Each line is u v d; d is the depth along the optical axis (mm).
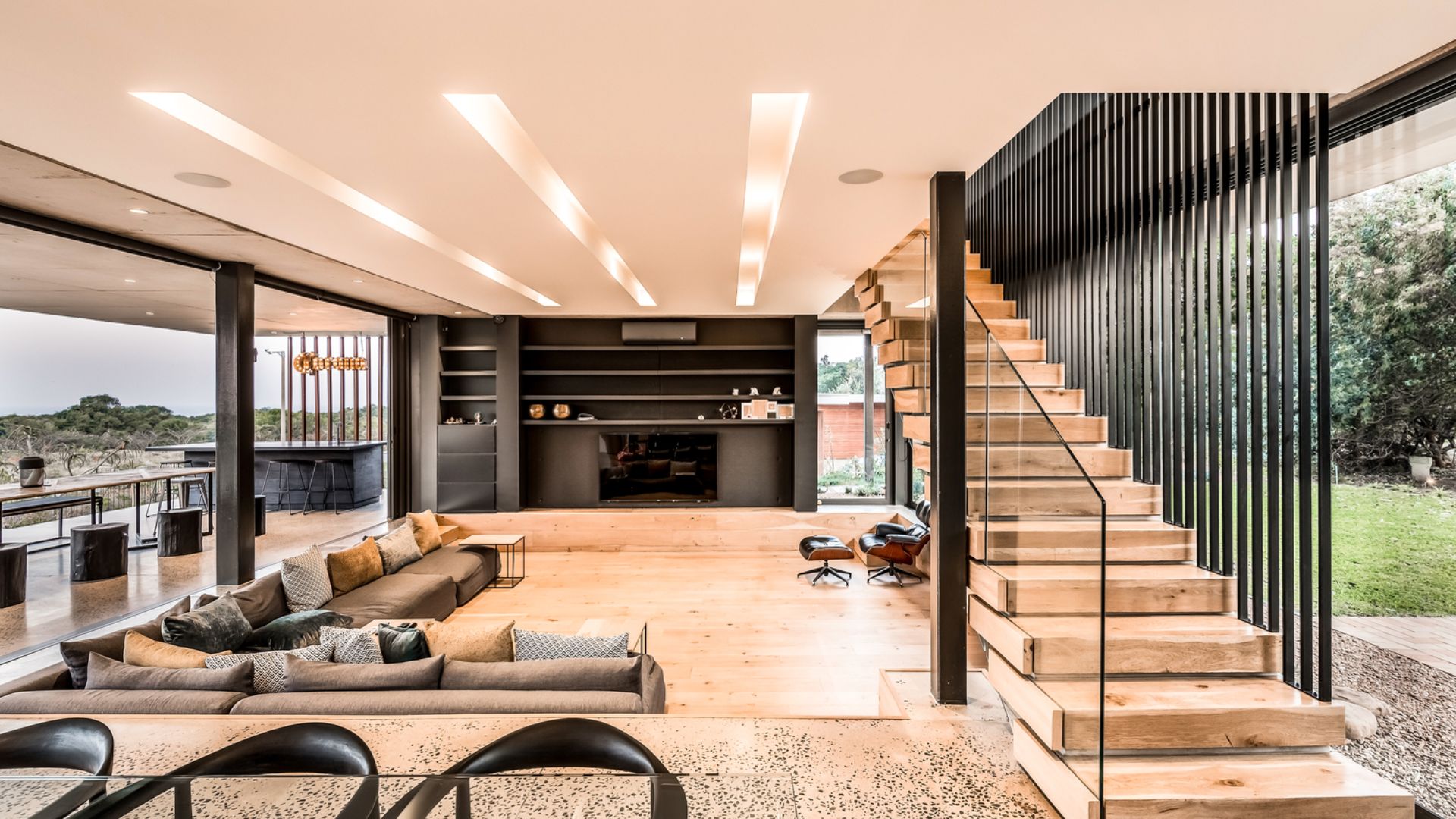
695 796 1237
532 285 5836
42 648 4027
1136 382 3777
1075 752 2195
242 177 3023
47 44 1856
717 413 8461
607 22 1779
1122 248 3918
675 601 5801
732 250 4527
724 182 3125
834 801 2141
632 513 7977
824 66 2047
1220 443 3119
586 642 2906
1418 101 2277
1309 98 2600
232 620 3457
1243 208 3012
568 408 8234
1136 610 2904
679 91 2207
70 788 1245
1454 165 2158
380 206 3777
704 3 1693
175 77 2068
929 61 2020
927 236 3904
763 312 7926
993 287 5465
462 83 2137
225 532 5047
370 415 10898
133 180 3068
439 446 7957
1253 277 2895
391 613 4363
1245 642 2600
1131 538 3273
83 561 5547
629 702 2576
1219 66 2049
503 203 3406
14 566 4863
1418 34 1846
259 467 9570
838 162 2887
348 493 9633
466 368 8367
